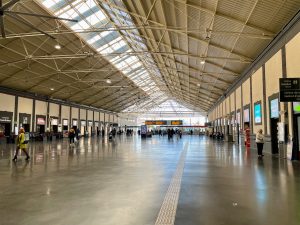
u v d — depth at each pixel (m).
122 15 17.34
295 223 3.89
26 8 16.19
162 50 21.52
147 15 14.65
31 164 10.66
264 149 15.48
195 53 19.36
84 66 27.09
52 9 17.30
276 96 13.40
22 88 28.75
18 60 20.56
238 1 11.13
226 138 29.95
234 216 4.21
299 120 11.52
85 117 45.62
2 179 7.42
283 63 12.41
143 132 42.47
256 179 7.29
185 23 14.61
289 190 5.96
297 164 10.38
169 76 33.12
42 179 7.41
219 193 5.71
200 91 37.50
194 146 21.98
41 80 28.08
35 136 30.16
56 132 36.19
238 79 23.16
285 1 10.34
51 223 3.93
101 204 4.91
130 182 6.97
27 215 4.30
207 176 7.80
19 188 6.27
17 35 16.45
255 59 17.02
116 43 24.44
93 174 8.25
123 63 29.97
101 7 17.78
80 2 17.70
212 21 13.38
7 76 24.42
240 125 22.70
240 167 9.64
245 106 20.52
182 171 8.77
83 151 17.02
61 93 35.09
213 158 12.73
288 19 11.51
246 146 19.34
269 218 4.11
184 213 4.37
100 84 36.06
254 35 13.48
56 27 18.88
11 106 27.34
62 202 5.06
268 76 14.69
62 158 12.91
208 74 25.44
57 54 22.73
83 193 5.77
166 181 7.08
